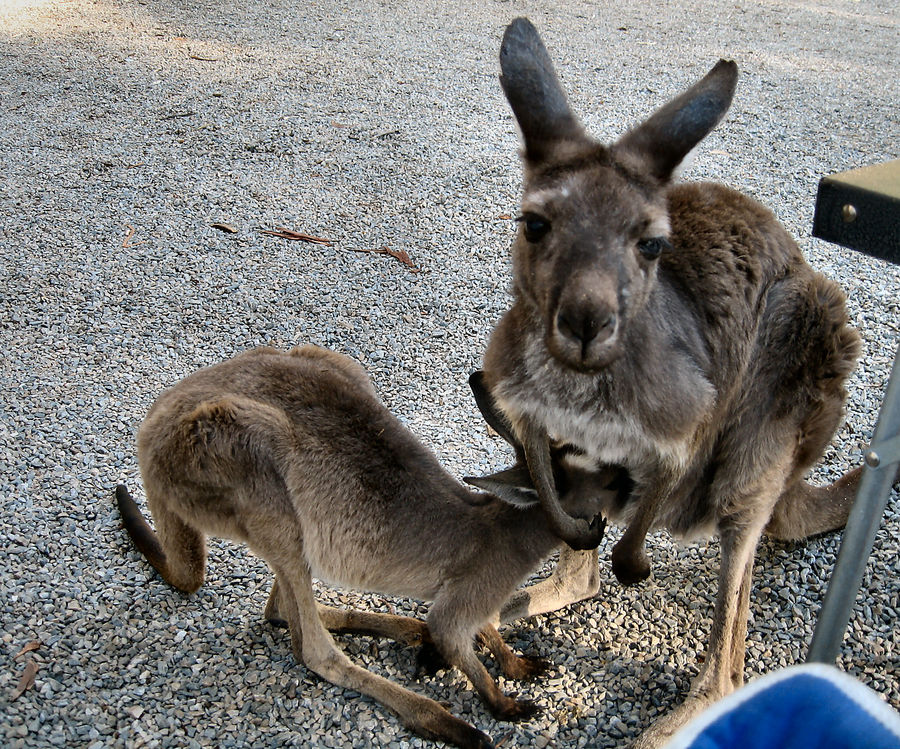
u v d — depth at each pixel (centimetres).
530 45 83
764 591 105
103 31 293
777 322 88
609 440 82
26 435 121
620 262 74
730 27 335
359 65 271
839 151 221
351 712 89
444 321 150
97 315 147
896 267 171
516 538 90
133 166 199
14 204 182
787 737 43
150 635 96
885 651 97
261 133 219
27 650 93
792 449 90
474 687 91
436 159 209
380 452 95
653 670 95
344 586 97
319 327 147
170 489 91
